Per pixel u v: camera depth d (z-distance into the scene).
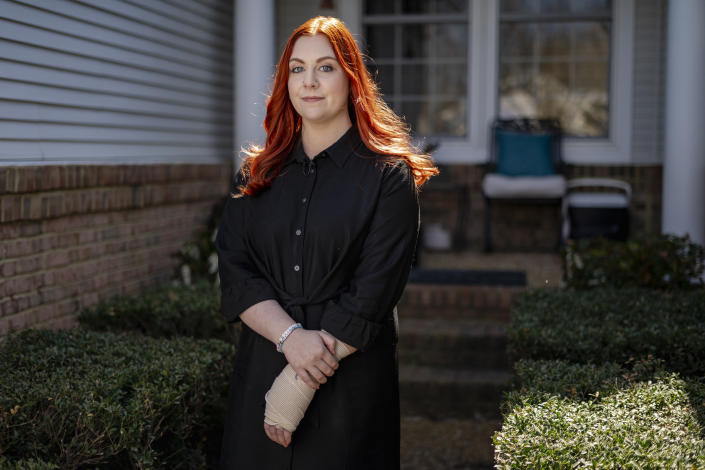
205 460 3.01
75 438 2.23
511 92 7.33
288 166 2.09
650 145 7.04
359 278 1.95
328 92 2.00
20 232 3.33
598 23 7.12
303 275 2.00
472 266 6.37
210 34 5.79
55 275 3.61
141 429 2.29
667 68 5.66
